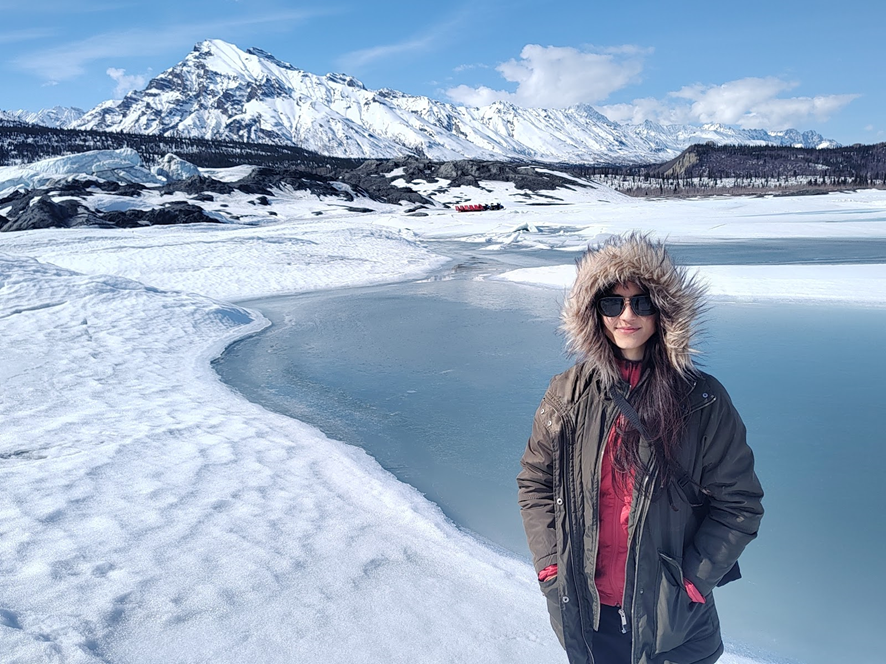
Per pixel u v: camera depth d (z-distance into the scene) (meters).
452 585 3.05
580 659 1.60
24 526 3.51
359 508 4.04
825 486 4.32
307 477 4.59
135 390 7.06
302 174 73.50
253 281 18.02
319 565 3.21
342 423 6.05
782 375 7.14
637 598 1.48
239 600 2.81
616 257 1.43
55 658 2.26
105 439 5.25
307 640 2.52
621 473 1.51
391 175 99.75
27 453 4.86
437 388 7.22
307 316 12.67
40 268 12.09
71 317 10.12
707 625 1.58
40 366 7.69
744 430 1.45
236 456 4.98
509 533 3.80
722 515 1.47
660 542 1.48
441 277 19.02
